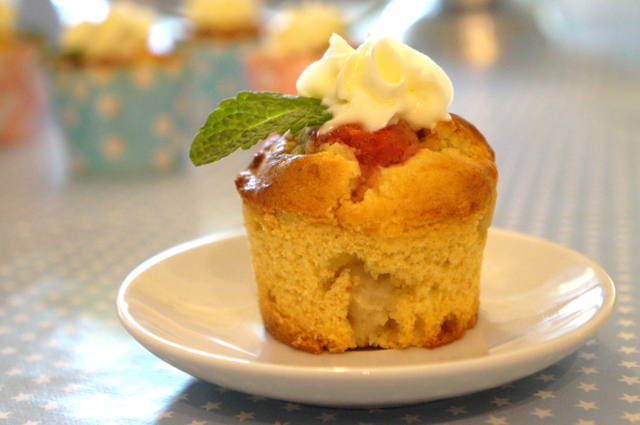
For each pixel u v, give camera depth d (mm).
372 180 357
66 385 355
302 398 326
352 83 364
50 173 661
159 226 495
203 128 359
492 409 336
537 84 1037
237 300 389
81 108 591
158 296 379
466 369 320
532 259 391
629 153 624
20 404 346
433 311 360
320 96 370
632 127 730
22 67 783
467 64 1157
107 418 339
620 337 366
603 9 1198
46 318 398
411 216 352
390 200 353
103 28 571
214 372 328
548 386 344
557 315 361
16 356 372
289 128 360
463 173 358
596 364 353
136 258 453
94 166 621
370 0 1123
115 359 368
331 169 355
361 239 355
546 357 326
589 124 761
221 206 526
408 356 357
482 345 359
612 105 855
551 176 562
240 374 325
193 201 547
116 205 542
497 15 1196
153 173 641
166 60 608
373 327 362
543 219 475
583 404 336
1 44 751
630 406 335
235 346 364
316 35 665
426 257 357
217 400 344
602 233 452
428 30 1178
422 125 366
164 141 629
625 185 521
